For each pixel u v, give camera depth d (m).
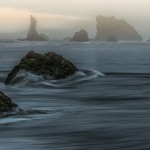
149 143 14.14
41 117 19.05
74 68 35.62
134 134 15.53
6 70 52.34
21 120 18.16
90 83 34.69
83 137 15.11
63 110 21.42
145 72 48.53
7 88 31.39
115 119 18.73
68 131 16.12
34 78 32.66
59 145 13.97
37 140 14.70
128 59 92.31
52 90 30.56
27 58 34.09
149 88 32.47
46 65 33.78
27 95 27.94
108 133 15.74
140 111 21.11
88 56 106.25
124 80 38.12
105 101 25.33
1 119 18.09
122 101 25.31
